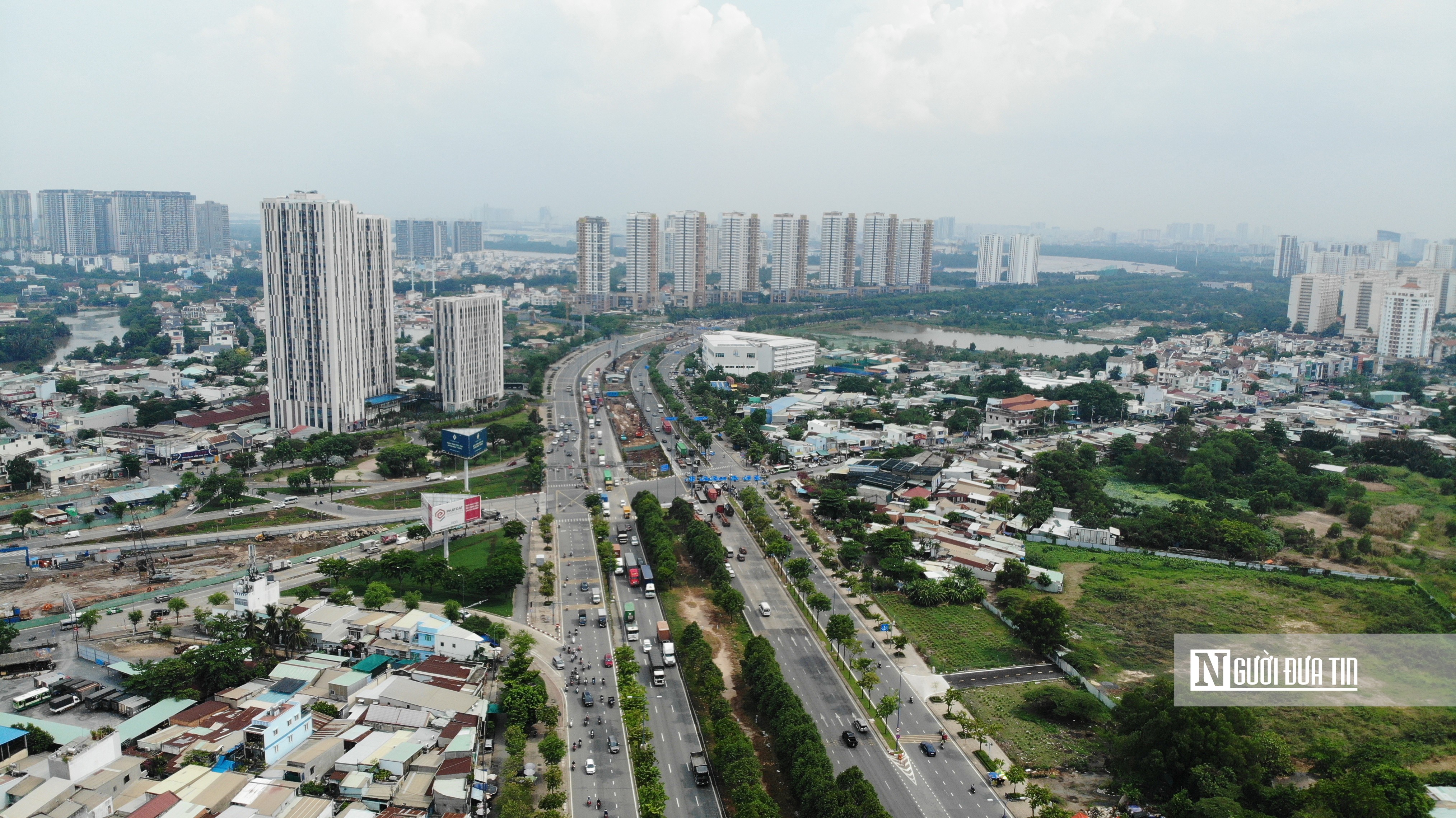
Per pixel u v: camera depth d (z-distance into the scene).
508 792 197.38
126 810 191.00
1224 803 195.38
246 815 188.62
